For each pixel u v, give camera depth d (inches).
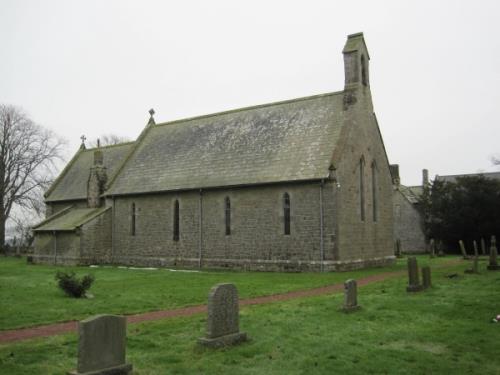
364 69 1494.8
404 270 1291.8
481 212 2129.7
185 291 874.8
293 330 525.3
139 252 1658.5
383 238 1533.0
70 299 780.6
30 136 2443.4
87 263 1667.1
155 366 403.5
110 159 2027.6
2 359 426.3
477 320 564.7
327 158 1301.7
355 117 1401.3
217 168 1513.3
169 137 1811.0
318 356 430.3
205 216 1492.4
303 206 1300.4
